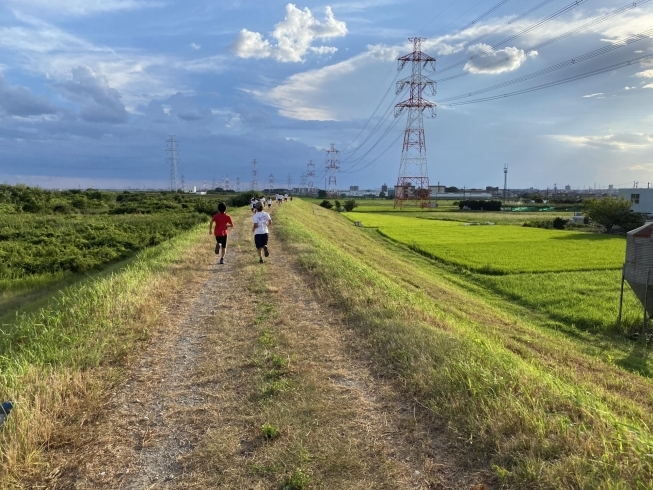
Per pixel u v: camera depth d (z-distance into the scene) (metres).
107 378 5.18
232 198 70.44
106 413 4.45
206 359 5.88
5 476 3.33
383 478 3.42
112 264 18.12
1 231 22.95
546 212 86.00
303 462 3.59
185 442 3.94
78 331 6.59
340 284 10.03
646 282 12.86
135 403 4.68
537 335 11.60
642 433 3.80
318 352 6.10
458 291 17.88
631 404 6.32
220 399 4.75
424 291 16.28
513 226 55.03
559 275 21.30
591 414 4.11
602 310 14.73
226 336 6.79
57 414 4.27
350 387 5.03
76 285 12.26
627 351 11.45
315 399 4.69
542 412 4.01
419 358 5.49
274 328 7.13
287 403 4.60
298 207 58.44
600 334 12.85
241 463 3.61
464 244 34.47
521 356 8.83
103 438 3.99
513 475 3.28
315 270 11.80
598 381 7.94
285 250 16.33
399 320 7.31
